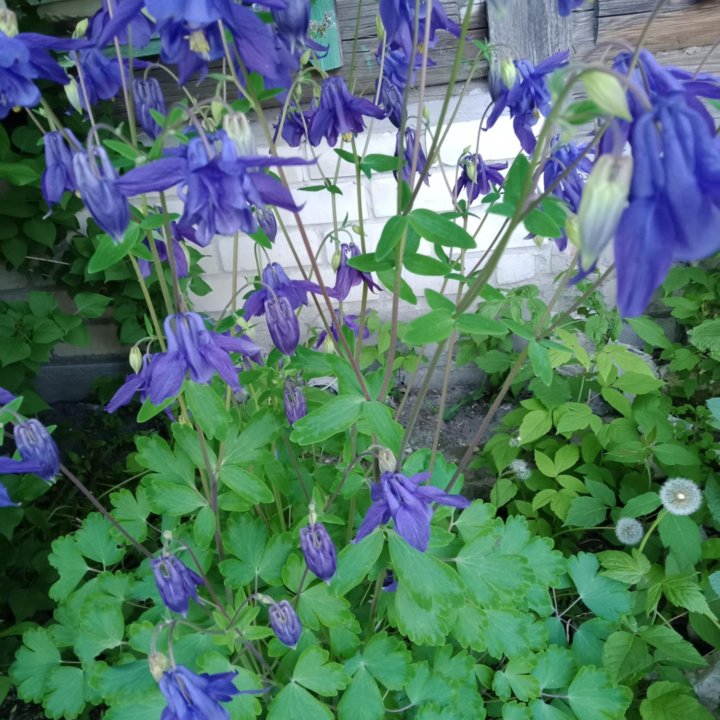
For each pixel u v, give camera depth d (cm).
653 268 17
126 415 81
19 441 31
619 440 54
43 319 63
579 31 67
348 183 72
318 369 40
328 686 36
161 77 70
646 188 17
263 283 35
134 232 30
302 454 54
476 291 28
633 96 18
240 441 39
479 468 64
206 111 33
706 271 72
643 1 65
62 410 86
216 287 79
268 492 37
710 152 16
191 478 40
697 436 59
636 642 42
